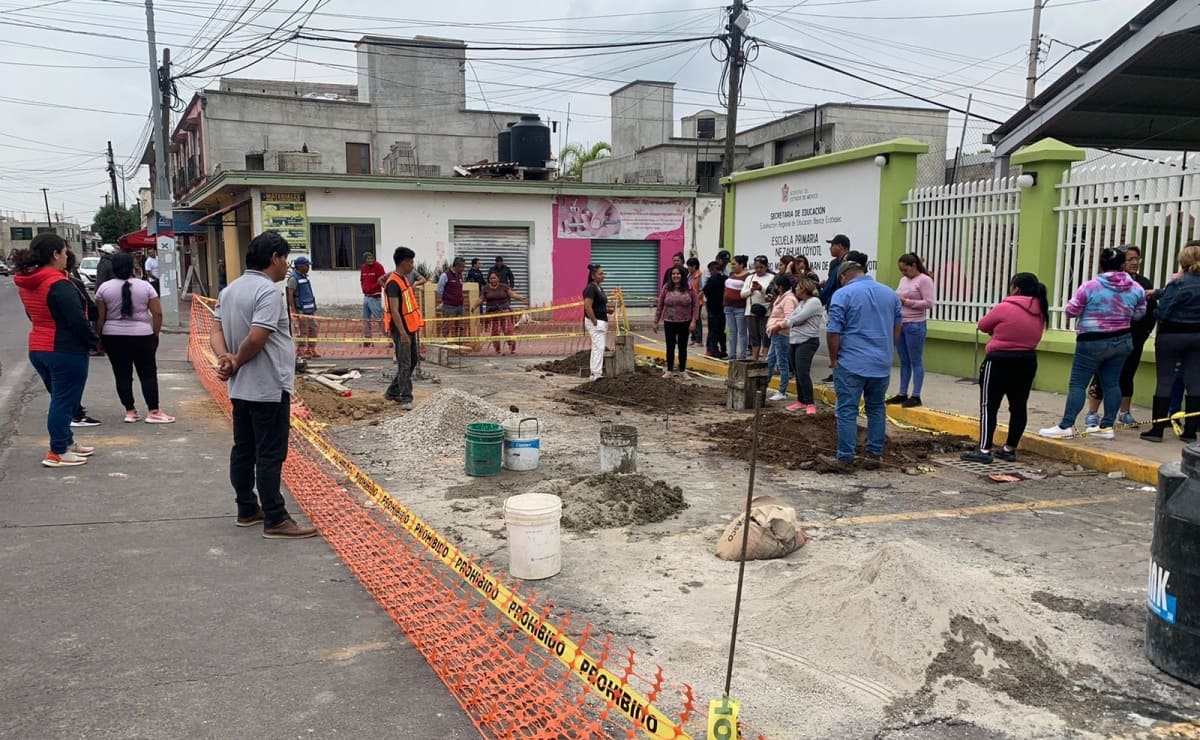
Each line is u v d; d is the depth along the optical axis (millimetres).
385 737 3250
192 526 5785
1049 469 7414
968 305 11539
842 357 7348
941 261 11945
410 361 10383
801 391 9836
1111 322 7555
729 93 21188
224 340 5414
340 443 8438
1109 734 3252
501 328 17516
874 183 12602
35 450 7824
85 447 7949
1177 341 7570
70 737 3209
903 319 9562
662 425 9469
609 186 24453
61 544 5375
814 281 9773
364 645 4031
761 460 7770
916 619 3811
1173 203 8984
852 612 3988
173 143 39812
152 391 9086
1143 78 12727
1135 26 11586
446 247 23453
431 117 37094
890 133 34594
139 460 7516
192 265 37281
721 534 5613
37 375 12750
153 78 20672
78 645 3982
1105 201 9797
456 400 8688
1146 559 5164
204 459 7605
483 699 3453
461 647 3916
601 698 3320
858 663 3738
